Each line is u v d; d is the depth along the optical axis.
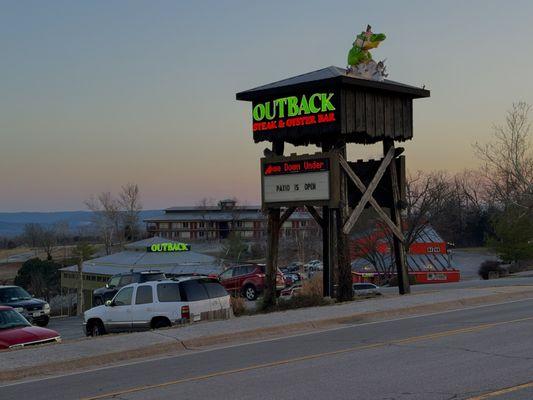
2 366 11.87
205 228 121.19
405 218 61.94
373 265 65.88
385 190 23.67
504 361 10.62
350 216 21.64
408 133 23.19
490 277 43.22
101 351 13.01
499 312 17.50
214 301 19.53
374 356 11.65
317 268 79.00
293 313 17.61
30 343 16.42
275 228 22.75
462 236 108.06
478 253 96.94
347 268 21.62
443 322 15.91
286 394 8.99
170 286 19.19
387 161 22.92
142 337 14.41
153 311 19.25
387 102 22.52
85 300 56.44
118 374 11.33
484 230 105.88
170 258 56.06
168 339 14.05
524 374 9.58
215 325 15.77
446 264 68.00
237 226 120.12
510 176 56.59
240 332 14.75
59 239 144.00
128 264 55.03
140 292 19.67
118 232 112.12
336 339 13.96
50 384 10.80
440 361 10.88
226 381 10.12
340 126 20.86
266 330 15.20
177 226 122.56
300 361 11.52
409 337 13.68
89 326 20.66
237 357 12.36
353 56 21.86
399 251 23.50
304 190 21.73
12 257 122.62
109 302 20.16
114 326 19.94
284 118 22.02
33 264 71.50
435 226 81.44
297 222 99.69
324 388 9.26
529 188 48.97
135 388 9.97
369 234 60.41
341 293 21.62
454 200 102.94
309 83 21.17
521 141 51.84
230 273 35.91
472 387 8.88
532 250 59.62
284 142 23.34
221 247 99.00
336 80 20.62
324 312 17.62
